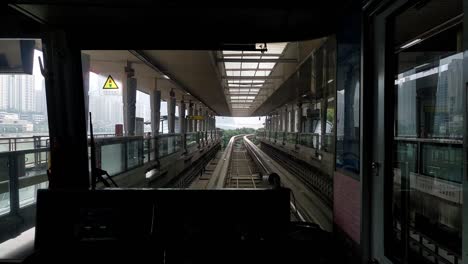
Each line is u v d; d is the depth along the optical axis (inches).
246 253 120.4
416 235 123.2
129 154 316.8
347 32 128.3
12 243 173.0
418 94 125.8
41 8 121.2
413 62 121.7
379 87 110.3
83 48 148.9
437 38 121.1
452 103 121.0
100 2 117.0
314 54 393.1
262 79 730.2
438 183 128.3
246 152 1295.5
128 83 408.8
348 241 126.5
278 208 123.3
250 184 524.7
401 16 111.3
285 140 979.9
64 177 142.4
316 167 442.3
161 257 119.8
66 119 143.3
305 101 770.8
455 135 118.9
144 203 124.0
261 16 130.4
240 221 122.6
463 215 69.7
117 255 120.2
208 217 123.0
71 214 123.8
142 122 528.1
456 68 117.3
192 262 119.4
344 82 133.4
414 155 127.2
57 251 121.1
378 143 110.5
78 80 146.8
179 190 124.5
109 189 125.2
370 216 113.6
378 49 111.0
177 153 573.0
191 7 120.6
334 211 144.7
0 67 176.2
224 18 132.6
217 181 457.1
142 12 125.4
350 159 126.5
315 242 121.8
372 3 107.8
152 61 407.2
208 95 821.9
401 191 118.6
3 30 136.8
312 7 123.5
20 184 192.4
